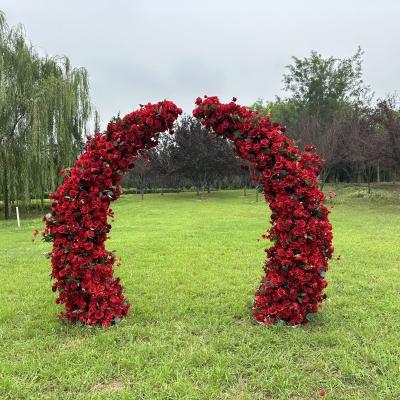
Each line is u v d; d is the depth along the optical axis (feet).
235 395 10.05
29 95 53.72
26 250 30.27
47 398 9.96
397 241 30.89
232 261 24.43
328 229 13.80
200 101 14.35
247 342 12.75
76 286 13.88
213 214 54.80
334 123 92.79
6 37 53.83
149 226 42.63
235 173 96.89
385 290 18.16
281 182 13.58
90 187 13.97
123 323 14.30
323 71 143.02
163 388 10.27
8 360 11.88
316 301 14.05
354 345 12.41
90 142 14.49
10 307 16.57
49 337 13.32
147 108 14.49
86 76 58.75
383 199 70.74
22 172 53.31
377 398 9.73
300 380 10.57
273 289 13.99
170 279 20.57
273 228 14.02
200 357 11.72
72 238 13.76
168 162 97.25
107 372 11.08
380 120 64.49
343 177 123.54
